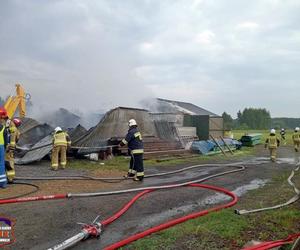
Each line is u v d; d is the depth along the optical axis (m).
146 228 5.25
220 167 13.10
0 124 7.79
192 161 15.11
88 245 4.47
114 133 15.00
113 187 8.34
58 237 4.70
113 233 4.98
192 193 7.92
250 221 5.49
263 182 10.00
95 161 13.30
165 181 9.56
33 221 5.34
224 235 4.76
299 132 21.00
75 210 6.03
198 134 22.25
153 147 15.72
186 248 4.31
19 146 14.02
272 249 4.29
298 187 8.87
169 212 6.22
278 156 19.12
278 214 5.87
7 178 8.30
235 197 7.39
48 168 11.38
